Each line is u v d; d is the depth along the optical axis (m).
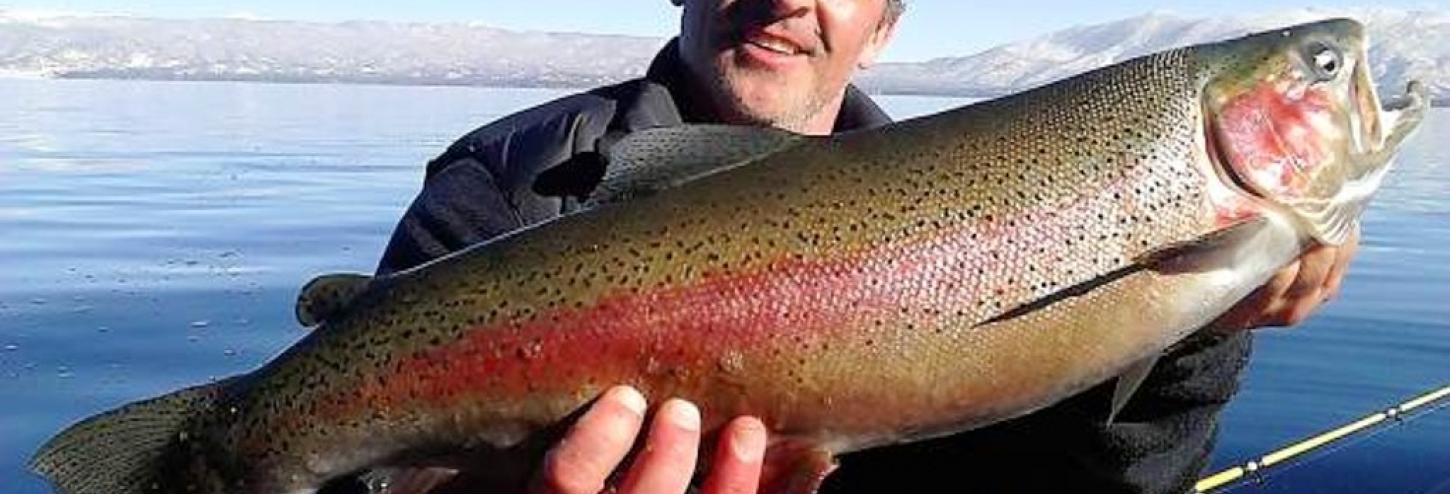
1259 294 0.63
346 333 0.59
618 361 0.57
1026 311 0.58
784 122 0.81
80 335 2.26
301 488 0.59
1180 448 0.69
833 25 0.80
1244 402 1.88
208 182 4.91
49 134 7.49
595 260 0.58
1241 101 0.61
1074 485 0.71
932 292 0.58
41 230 3.51
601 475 0.55
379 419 0.58
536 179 0.75
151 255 3.12
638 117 0.78
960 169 0.59
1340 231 0.62
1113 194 0.59
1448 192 5.15
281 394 0.59
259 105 13.50
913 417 0.58
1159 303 0.59
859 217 0.58
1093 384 0.60
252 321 2.40
